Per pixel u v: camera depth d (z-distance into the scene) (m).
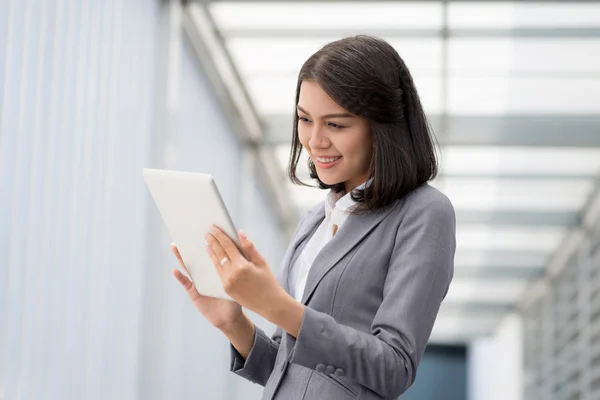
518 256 11.13
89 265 4.40
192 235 1.54
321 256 1.57
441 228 1.53
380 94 1.53
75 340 4.21
